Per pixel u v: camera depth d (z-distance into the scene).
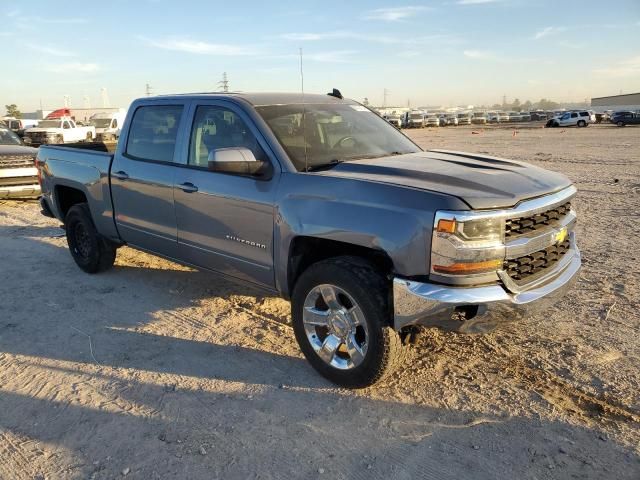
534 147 24.72
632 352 4.04
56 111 39.72
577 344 4.19
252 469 2.90
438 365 3.94
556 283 3.52
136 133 5.24
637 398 3.45
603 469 2.83
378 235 3.26
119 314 5.08
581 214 8.95
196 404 3.53
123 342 4.48
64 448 3.11
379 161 3.96
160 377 3.88
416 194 3.20
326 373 3.73
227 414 3.41
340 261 3.53
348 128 4.54
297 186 3.75
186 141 4.66
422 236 3.11
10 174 10.84
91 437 3.20
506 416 3.31
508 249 3.18
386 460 2.95
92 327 4.79
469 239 3.05
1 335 4.65
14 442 3.17
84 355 4.25
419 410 3.40
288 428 3.25
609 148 23.27
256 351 4.27
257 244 4.05
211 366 4.04
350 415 3.37
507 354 4.07
